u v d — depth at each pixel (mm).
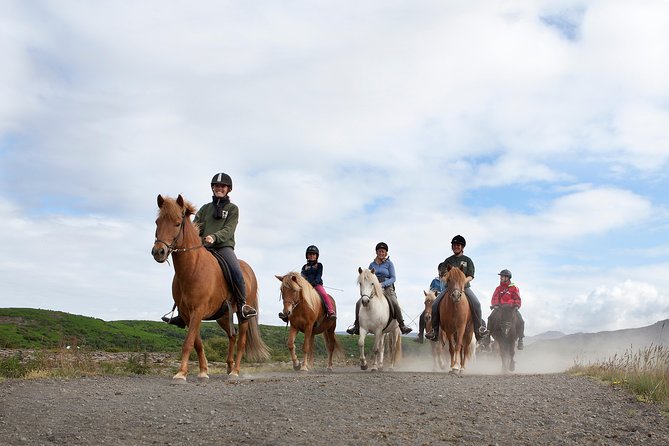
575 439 6293
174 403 7754
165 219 9875
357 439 5961
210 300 10562
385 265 17094
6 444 5738
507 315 16797
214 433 6172
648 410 8070
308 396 8312
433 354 18531
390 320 16594
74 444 5793
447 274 13664
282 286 15266
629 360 12602
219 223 11383
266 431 6219
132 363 13578
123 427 6441
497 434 6391
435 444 5871
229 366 12070
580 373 13102
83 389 8984
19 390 8664
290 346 15734
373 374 12828
